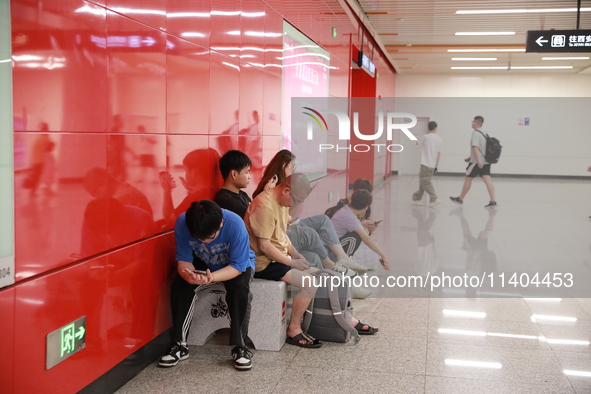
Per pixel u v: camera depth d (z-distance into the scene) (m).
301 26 6.31
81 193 2.47
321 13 7.18
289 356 3.40
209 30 3.92
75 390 2.49
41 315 2.23
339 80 8.45
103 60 2.62
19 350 2.11
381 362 3.29
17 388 2.11
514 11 10.42
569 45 9.20
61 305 2.36
